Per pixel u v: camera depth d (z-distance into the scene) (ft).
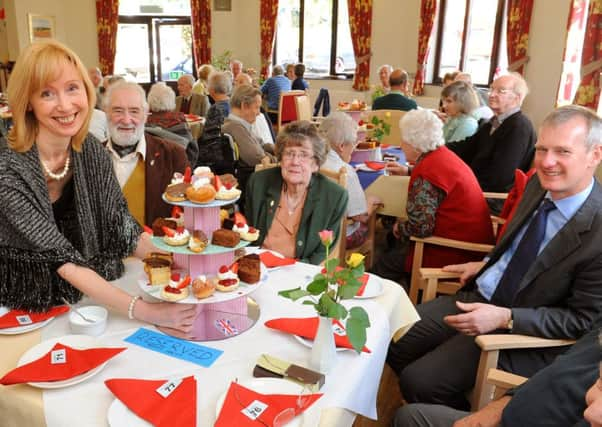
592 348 3.72
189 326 4.09
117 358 3.77
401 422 4.69
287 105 16.97
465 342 5.68
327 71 28.81
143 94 6.70
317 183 6.55
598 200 5.04
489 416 4.14
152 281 4.26
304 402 3.26
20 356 3.82
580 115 4.99
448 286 7.43
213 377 3.59
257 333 4.18
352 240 8.65
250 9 29.81
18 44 29.12
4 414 3.43
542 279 5.17
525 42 20.25
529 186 6.04
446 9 23.90
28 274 4.25
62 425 3.18
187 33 31.86
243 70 29.60
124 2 31.17
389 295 4.98
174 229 4.29
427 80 25.29
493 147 10.21
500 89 9.88
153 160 6.87
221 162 11.23
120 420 3.10
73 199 4.74
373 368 4.06
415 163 8.08
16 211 4.06
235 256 5.10
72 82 4.14
